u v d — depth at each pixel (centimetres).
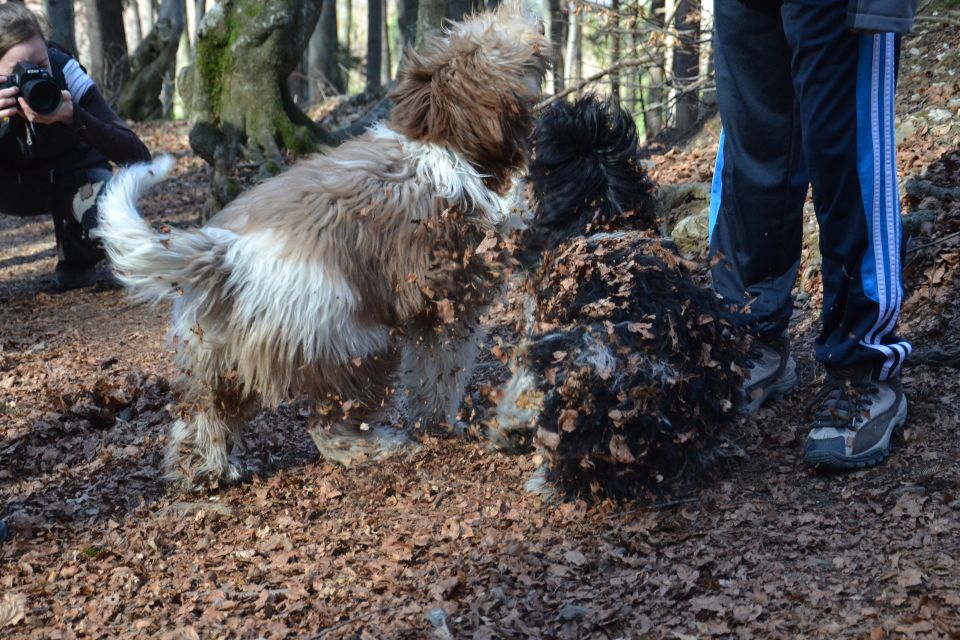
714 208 365
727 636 243
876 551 269
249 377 331
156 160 336
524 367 319
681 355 294
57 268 712
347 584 289
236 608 282
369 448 365
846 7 283
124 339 588
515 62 331
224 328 325
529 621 261
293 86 2283
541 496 328
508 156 342
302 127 855
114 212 314
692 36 913
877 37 286
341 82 2316
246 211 333
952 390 352
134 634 273
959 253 436
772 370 364
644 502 309
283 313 316
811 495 307
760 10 315
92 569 314
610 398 287
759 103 326
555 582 277
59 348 575
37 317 648
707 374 302
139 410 465
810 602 250
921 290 429
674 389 290
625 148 333
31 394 496
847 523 287
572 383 291
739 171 338
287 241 319
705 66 951
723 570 271
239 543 324
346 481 359
